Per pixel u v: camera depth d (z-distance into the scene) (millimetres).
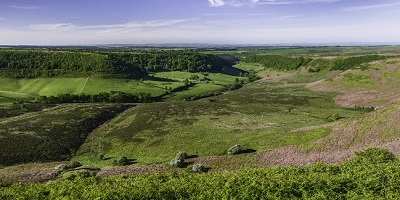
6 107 106375
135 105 116875
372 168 23125
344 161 30406
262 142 50844
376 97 93125
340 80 119875
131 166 44344
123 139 67438
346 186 20141
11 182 37156
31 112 101875
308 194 19391
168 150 56125
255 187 20047
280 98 110188
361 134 40250
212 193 19797
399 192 19109
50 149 62406
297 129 55969
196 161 45000
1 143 63406
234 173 24125
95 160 57000
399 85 98438
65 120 85000
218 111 91625
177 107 100812
